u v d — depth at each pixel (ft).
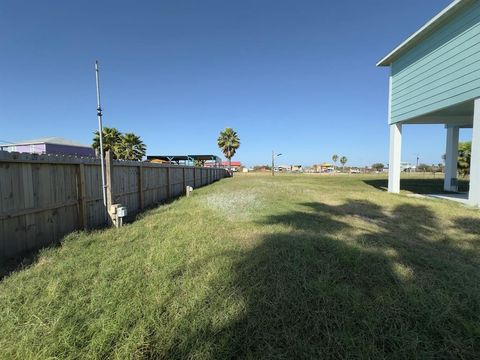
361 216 23.36
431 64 33.55
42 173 14.55
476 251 13.97
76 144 88.58
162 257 11.92
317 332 7.02
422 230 18.43
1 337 6.84
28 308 7.99
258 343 6.65
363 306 8.00
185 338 6.74
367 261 11.14
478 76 26.73
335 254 12.01
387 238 15.60
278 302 8.23
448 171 48.78
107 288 9.11
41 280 9.77
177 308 7.99
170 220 20.38
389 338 6.79
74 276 10.14
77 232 16.42
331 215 23.38
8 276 10.41
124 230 17.24
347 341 6.63
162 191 35.32
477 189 27.27
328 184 66.03
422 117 40.11
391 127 43.73
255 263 11.12
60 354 6.27
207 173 72.59
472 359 6.25
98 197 19.75
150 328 7.18
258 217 21.72
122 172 24.32
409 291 8.79
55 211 15.55
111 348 6.48
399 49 38.40
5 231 12.46
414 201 32.42
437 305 8.09
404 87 39.47
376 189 50.93
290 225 18.56
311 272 10.32
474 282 9.67
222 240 14.69
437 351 6.45
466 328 7.08
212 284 9.39
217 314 7.66
